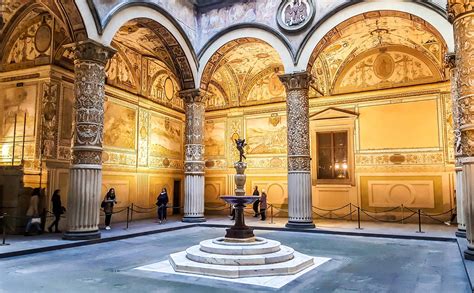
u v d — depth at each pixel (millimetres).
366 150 17141
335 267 7590
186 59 15438
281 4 14398
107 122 15461
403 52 16703
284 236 12172
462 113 7348
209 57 15844
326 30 13500
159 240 11320
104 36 11336
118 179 15977
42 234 11695
